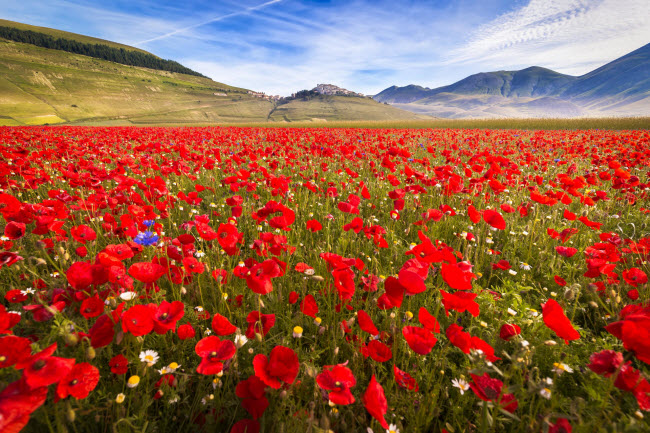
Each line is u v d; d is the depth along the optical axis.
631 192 5.34
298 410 1.66
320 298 2.64
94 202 3.68
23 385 1.11
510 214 4.53
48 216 2.67
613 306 2.38
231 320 2.29
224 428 1.66
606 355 1.49
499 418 1.53
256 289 1.73
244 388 1.54
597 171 7.75
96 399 1.60
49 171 6.61
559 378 1.89
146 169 6.58
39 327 1.97
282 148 11.05
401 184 6.33
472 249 3.62
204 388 1.80
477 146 13.88
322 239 3.89
